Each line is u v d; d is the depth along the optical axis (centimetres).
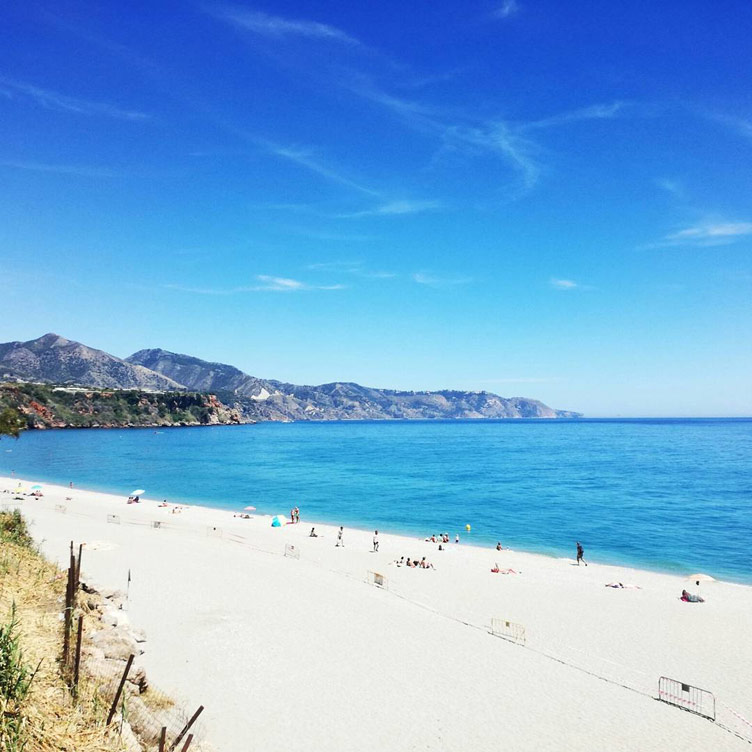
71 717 998
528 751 1716
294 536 5409
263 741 1673
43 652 1256
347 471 11975
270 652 2334
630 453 16738
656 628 2859
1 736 831
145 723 1264
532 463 13712
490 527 6297
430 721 1866
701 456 15500
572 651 2525
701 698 2097
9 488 8231
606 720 1914
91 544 4069
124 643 1623
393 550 4862
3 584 1755
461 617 2966
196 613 2755
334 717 1850
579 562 4581
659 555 5050
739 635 2770
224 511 6988
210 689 1966
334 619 2792
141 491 7281
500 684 2159
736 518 6725
